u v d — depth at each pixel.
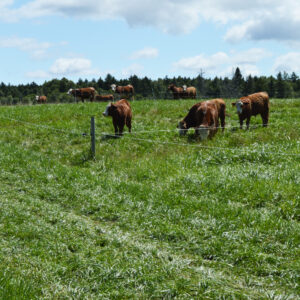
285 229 6.36
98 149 13.43
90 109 22.64
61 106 25.44
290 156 10.66
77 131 16.44
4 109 24.31
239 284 5.06
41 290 4.72
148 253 5.83
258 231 6.42
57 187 9.34
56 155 13.23
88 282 5.06
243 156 11.04
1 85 152.50
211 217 7.16
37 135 16.14
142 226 7.00
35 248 5.91
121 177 10.34
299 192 7.75
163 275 5.12
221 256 5.81
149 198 8.36
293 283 5.01
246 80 105.44
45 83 137.62
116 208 7.88
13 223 6.88
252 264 5.51
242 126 16.12
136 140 14.58
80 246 6.09
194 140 14.17
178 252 6.02
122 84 133.12
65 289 4.84
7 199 8.25
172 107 22.92
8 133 16.47
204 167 10.47
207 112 14.18
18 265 5.34
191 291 4.79
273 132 14.34
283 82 108.38
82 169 11.21
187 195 8.46
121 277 5.13
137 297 4.71
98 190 9.08
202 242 6.25
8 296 4.35
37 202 8.17
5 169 10.76
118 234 6.62
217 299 4.57
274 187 8.13
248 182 8.60
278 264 5.44
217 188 8.58
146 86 128.00
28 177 10.09
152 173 10.36
